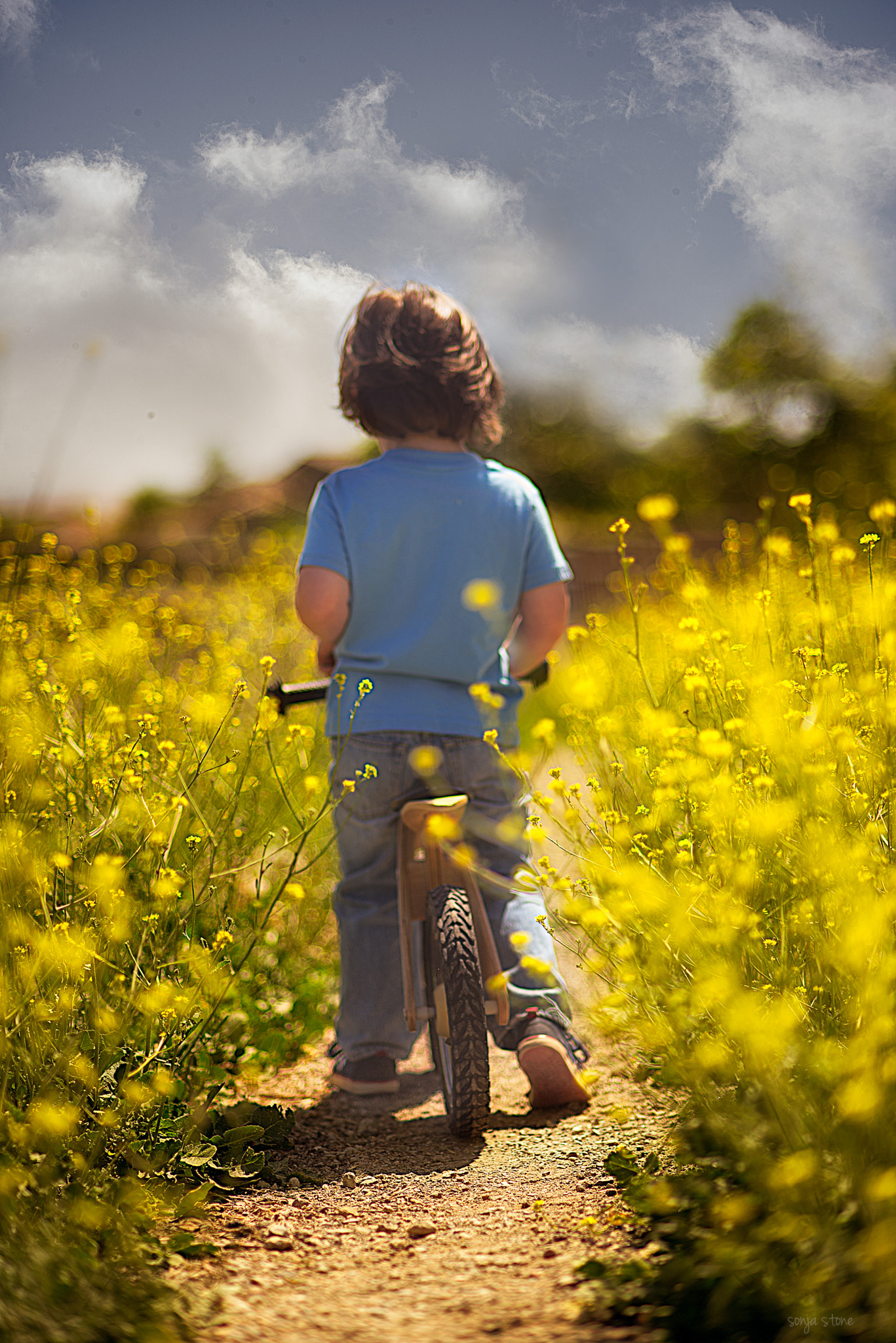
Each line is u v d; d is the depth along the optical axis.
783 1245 1.90
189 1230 2.49
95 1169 2.56
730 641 3.18
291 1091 3.58
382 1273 2.31
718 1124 2.11
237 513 20.17
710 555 13.59
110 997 2.81
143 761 3.27
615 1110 2.56
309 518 3.42
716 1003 2.18
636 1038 2.55
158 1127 2.76
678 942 2.29
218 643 5.56
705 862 2.68
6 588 4.65
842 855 2.29
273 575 7.27
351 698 3.34
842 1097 1.86
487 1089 3.01
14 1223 2.09
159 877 2.94
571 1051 3.30
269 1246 2.44
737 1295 1.85
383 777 3.29
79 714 3.64
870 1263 1.71
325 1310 2.11
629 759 3.02
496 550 3.39
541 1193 2.66
